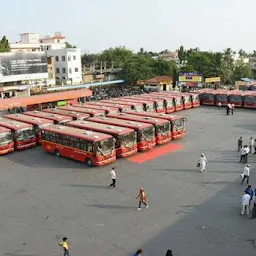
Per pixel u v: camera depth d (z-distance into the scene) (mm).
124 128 35250
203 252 17984
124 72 92562
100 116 44688
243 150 32062
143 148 35969
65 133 34188
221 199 24438
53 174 30719
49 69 86375
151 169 31203
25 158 36094
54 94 63750
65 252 17453
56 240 19609
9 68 68062
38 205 24344
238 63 118438
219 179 28297
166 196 25219
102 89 85938
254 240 19047
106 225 21156
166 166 31844
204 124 49906
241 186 26719
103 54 117438
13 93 68812
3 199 25547
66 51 88312
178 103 61625
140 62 94000
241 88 79000
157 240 19250
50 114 46125
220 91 68250
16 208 23953
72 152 33969
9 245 19172
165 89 88188
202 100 68188
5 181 29359
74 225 21281
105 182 28359
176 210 22922
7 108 55000
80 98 70312
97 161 31531
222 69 102000
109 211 23062
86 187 27406
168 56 194125
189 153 35656
